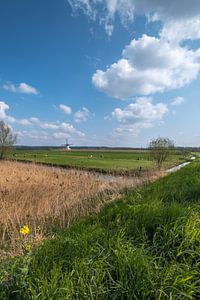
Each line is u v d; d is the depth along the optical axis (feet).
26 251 13.67
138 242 15.34
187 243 14.20
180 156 259.19
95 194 42.83
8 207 31.30
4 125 162.91
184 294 10.75
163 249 14.38
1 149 161.58
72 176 66.44
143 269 11.73
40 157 203.51
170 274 11.69
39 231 23.67
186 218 16.57
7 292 10.89
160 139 119.85
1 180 55.26
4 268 12.48
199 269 12.76
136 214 18.86
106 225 19.22
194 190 28.84
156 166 114.11
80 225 19.90
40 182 54.03
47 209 31.60
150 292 10.85
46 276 11.35
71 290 10.62
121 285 11.14
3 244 20.43
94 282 11.12
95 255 13.12
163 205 21.48
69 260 12.73
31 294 10.43
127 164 137.18
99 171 97.86
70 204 34.86
